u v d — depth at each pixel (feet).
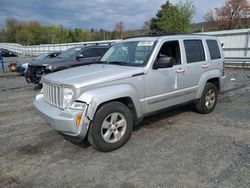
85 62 30.83
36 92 30.32
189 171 10.80
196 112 19.66
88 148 13.44
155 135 15.06
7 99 26.37
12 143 14.32
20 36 315.99
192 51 17.44
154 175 10.55
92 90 12.06
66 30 281.13
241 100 23.91
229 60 55.06
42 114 13.00
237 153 12.41
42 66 29.99
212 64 18.95
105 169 11.18
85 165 11.60
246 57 51.72
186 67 16.53
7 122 18.20
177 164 11.43
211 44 19.39
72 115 11.51
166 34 16.87
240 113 19.47
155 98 14.65
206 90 18.66
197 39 18.11
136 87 13.60
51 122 12.21
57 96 12.62
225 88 30.42
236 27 171.42
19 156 12.68
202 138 14.43
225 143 13.66
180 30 104.53
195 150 12.85
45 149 13.44
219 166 11.17
